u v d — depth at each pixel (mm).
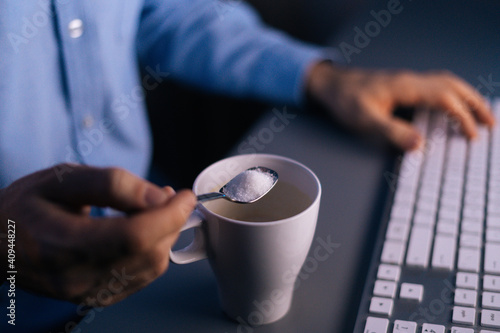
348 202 545
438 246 450
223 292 399
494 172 557
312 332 395
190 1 860
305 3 1612
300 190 407
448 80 700
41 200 343
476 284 410
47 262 343
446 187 537
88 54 667
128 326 409
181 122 1301
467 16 991
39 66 625
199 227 360
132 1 754
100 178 325
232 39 816
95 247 322
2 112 592
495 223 475
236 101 1272
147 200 327
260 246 341
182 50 840
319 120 718
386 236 468
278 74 762
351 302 420
